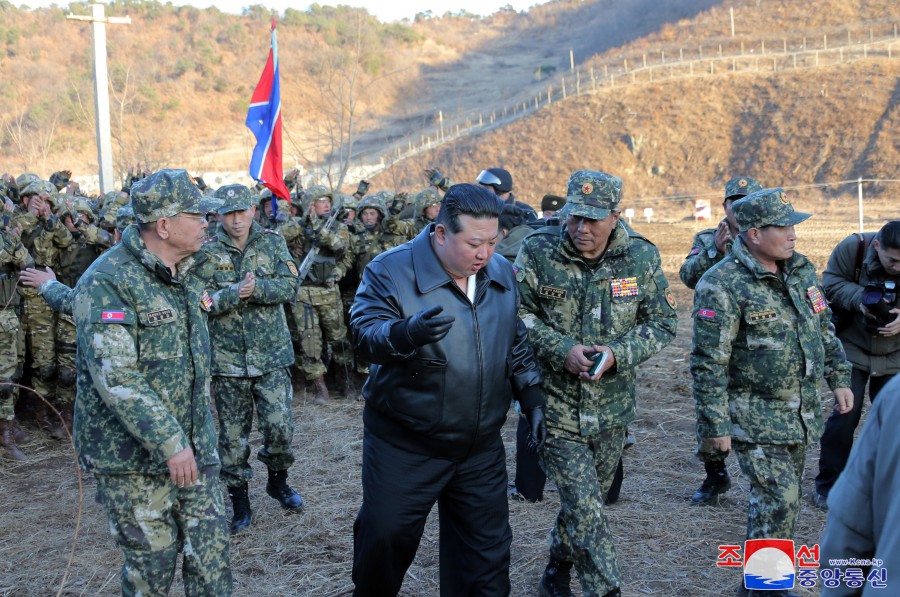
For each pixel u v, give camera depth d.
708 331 4.05
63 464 6.73
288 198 7.69
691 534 4.99
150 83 63.94
